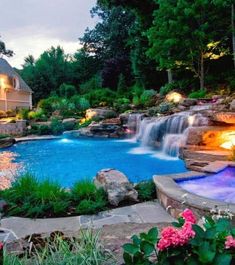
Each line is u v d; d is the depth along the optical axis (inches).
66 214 206.4
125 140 741.3
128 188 232.5
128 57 1737.2
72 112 1105.4
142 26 1165.7
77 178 373.4
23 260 100.7
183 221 86.7
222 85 994.1
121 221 193.5
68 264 95.0
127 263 79.0
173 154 499.8
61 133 884.0
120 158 496.1
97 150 589.9
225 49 939.3
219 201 186.7
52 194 225.6
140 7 1091.3
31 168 436.5
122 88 1497.3
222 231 76.7
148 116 756.0
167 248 75.2
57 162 477.4
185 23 861.2
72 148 625.3
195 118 537.6
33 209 204.8
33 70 2135.8
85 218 199.5
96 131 805.9
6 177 377.7
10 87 1355.8
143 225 158.4
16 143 719.7
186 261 73.1
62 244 107.4
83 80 2139.5
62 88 1859.0
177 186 225.1
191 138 456.4
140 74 1355.8
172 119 591.5
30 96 1614.2
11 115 1138.7
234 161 337.4
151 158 487.8
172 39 856.3
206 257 70.0
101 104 1194.0
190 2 871.1
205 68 1031.0
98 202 217.2
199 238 73.4
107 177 245.1
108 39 1977.1
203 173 283.3
